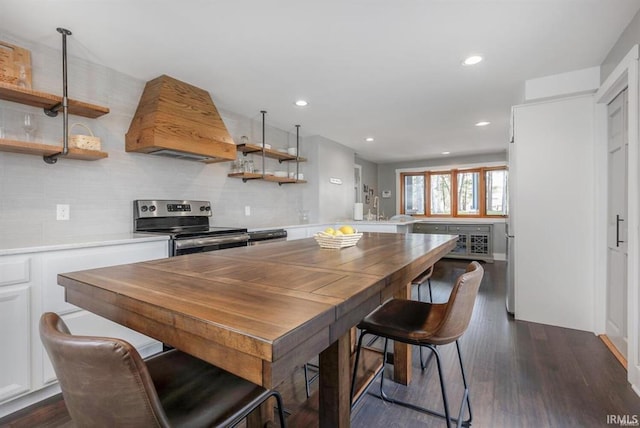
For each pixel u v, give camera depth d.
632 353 1.88
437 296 3.80
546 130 2.84
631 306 1.89
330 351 0.96
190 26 2.01
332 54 2.38
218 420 0.79
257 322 0.62
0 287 1.63
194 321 0.66
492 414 1.64
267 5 1.81
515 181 2.99
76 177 2.40
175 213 3.01
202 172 3.37
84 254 1.95
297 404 1.76
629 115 1.92
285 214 4.61
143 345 2.23
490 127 4.44
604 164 2.61
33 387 1.74
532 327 2.81
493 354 2.31
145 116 2.62
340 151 5.51
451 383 1.95
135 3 1.78
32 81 2.15
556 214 2.82
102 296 0.90
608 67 2.37
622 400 1.75
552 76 2.74
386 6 1.83
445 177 7.14
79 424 0.69
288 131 4.62
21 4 1.77
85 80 2.43
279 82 2.88
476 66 2.58
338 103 3.45
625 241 2.25
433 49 2.31
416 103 3.45
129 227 2.71
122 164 2.68
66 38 2.11
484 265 5.82
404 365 1.93
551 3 1.80
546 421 1.59
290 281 0.96
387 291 1.04
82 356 0.60
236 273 1.08
